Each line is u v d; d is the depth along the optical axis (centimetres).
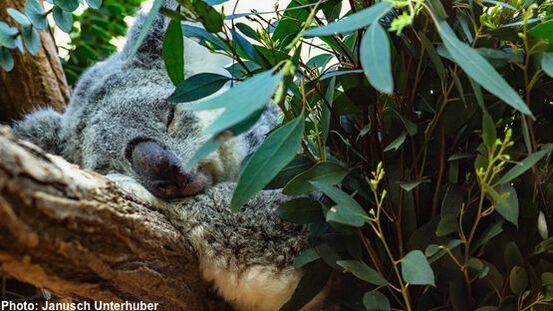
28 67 256
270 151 134
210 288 184
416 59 153
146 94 208
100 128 205
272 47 167
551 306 157
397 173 158
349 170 155
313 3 159
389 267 161
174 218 180
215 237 180
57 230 127
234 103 108
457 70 149
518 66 151
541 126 161
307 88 170
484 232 151
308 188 152
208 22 151
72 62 315
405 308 158
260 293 180
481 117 154
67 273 137
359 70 149
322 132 163
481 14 157
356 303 168
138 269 153
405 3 118
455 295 150
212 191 188
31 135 214
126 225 145
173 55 168
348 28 115
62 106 267
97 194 138
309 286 165
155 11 148
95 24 316
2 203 115
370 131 161
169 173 185
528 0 157
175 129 202
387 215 155
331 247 162
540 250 148
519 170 134
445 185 157
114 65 230
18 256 124
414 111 163
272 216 183
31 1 218
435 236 153
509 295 154
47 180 125
